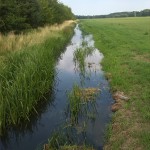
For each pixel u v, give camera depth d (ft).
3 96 29.32
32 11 86.38
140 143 24.08
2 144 26.22
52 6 133.18
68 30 132.05
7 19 69.46
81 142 25.41
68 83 43.70
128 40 88.79
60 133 26.61
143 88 37.93
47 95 38.11
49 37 74.08
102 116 30.76
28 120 29.94
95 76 47.57
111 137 25.84
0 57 44.34
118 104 33.12
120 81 41.01
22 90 30.37
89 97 35.96
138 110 30.94
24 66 35.58
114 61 55.21
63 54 71.72
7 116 28.76
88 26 199.72
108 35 111.24
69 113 32.12
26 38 64.90
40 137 26.96
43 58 42.47
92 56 66.54
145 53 63.67
